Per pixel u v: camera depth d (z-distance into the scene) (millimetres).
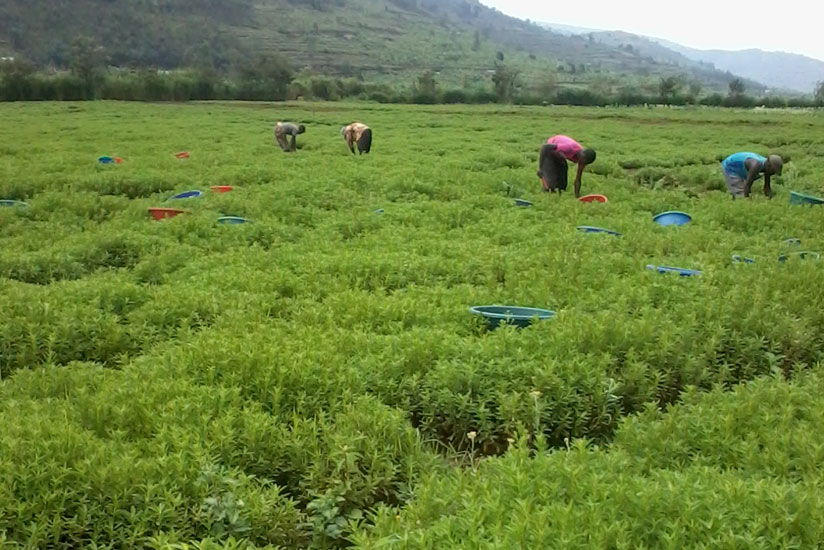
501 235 11555
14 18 105312
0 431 4855
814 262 9430
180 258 10305
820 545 3639
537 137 32406
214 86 64312
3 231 12125
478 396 6031
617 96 66188
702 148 28172
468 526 3797
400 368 6289
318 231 12016
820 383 6078
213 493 4473
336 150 25000
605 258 9852
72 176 17359
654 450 5008
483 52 158500
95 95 59188
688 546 3637
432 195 16016
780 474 4570
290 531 4543
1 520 4102
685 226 12406
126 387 5766
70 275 10047
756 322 7309
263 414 5230
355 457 4887
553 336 6742
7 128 32781
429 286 9125
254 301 8102
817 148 28422
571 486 4168
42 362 7156
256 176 17766
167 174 18109
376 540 3939
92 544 4105
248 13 139250
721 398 5832
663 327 7129
